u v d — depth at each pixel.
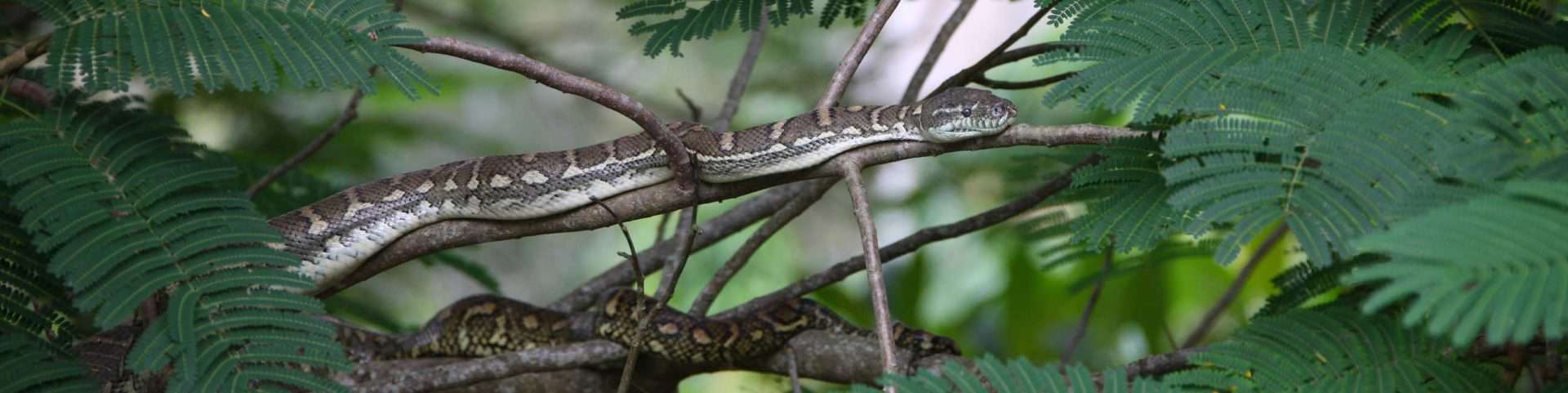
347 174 12.16
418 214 6.99
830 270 7.87
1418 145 4.22
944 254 11.27
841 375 7.46
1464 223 3.23
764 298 7.89
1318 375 5.01
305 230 6.88
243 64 5.12
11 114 6.20
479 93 16.16
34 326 5.76
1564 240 3.16
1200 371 5.03
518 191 6.84
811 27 13.55
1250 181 4.30
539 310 7.96
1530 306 2.99
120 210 5.47
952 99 6.30
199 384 5.02
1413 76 4.85
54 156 5.59
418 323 15.74
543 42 13.87
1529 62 4.64
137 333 5.91
